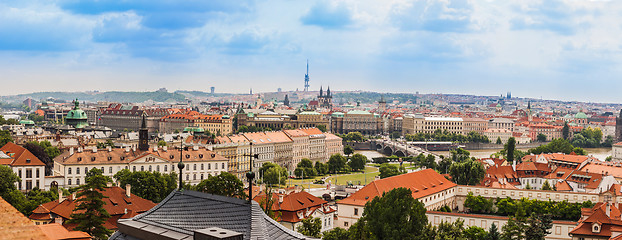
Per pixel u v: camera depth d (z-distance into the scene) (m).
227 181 196.50
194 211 85.25
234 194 197.12
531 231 195.75
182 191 89.69
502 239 198.00
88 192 160.50
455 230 195.25
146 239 83.19
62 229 101.81
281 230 82.12
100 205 161.25
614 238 171.25
